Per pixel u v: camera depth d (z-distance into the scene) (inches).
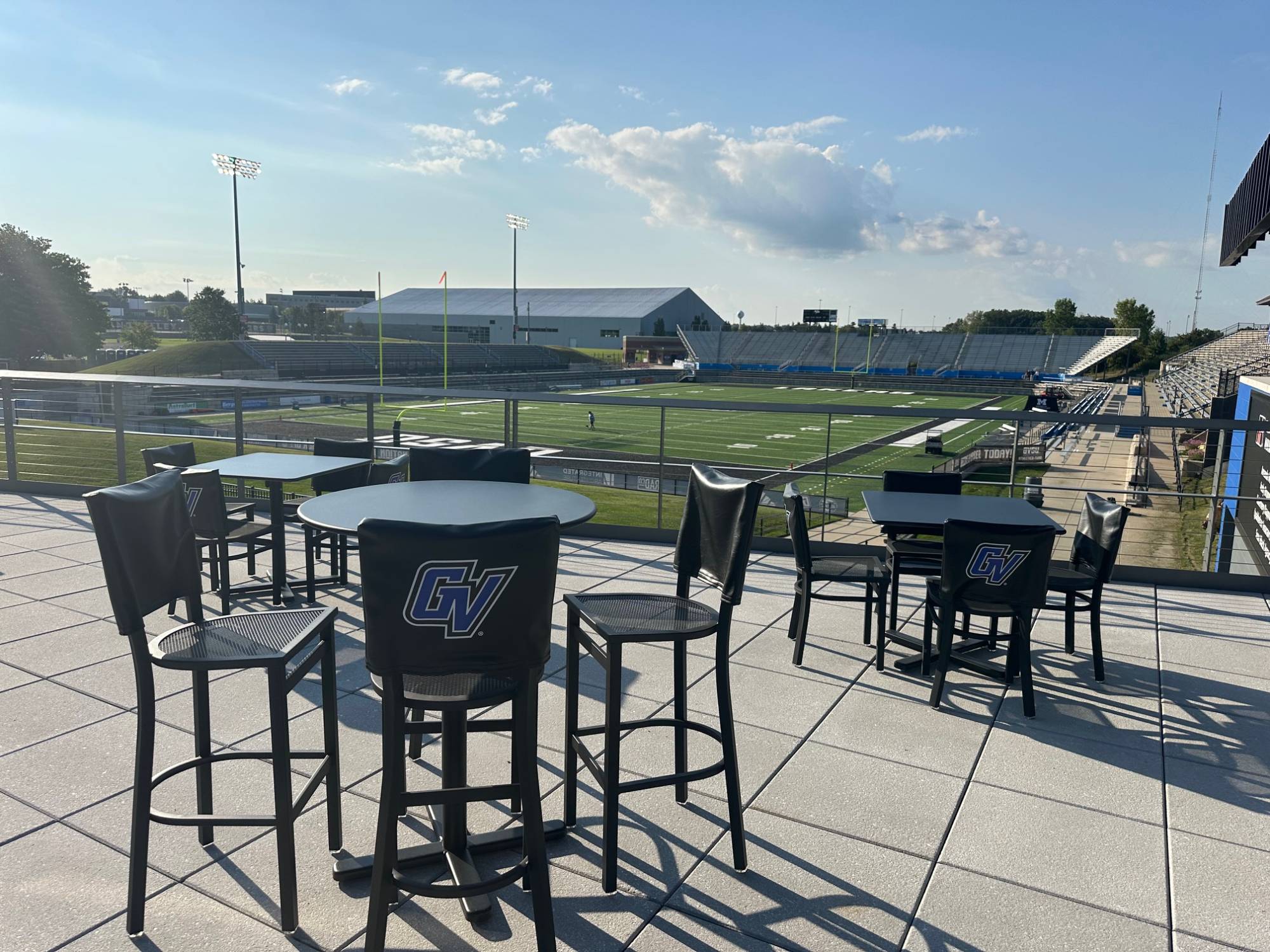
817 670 168.7
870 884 99.6
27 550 245.1
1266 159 365.4
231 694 149.4
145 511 92.3
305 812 112.9
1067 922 93.3
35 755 126.0
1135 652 181.8
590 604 110.3
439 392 271.1
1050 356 3912.4
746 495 98.1
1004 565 144.4
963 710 151.0
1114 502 167.8
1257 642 189.0
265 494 360.5
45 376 313.9
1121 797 121.4
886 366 4069.9
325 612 106.1
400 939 89.1
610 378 3545.8
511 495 132.0
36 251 2443.4
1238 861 106.0
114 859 101.3
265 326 5551.2
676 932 90.6
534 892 83.2
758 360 4313.5
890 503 178.9
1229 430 221.6
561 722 141.2
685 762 117.3
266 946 87.0
